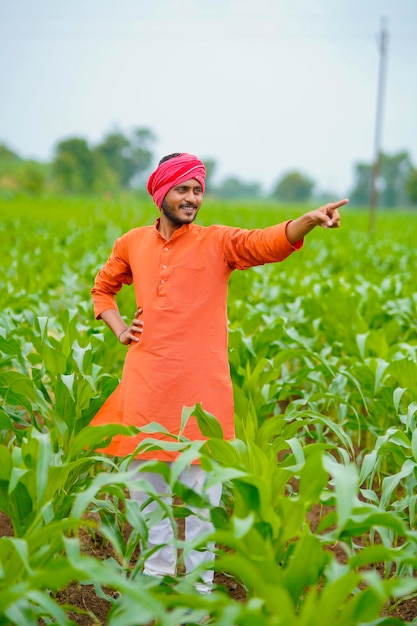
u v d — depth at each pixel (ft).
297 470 9.30
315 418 12.25
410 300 24.17
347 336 21.57
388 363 14.96
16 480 8.86
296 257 50.55
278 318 17.97
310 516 15.97
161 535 12.12
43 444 9.31
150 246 11.76
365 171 444.14
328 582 7.94
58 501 11.03
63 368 14.02
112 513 12.88
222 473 8.26
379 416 17.63
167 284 11.48
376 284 32.24
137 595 7.03
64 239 56.29
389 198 447.83
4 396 14.28
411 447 11.53
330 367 15.55
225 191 534.37
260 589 7.74
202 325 11.48
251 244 11.11
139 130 376.68
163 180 11.23
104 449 12.46
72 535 14.57
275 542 9.20
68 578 7.73
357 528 9.05
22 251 48.06
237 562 7.63
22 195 150.00
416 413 14.11
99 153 335.26
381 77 92.07
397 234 95.14
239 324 21.18
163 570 12.28
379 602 7.99
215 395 11.53
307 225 10.54
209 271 11.46
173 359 11.43
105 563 9.77
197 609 7.79
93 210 116.16
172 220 11.45
